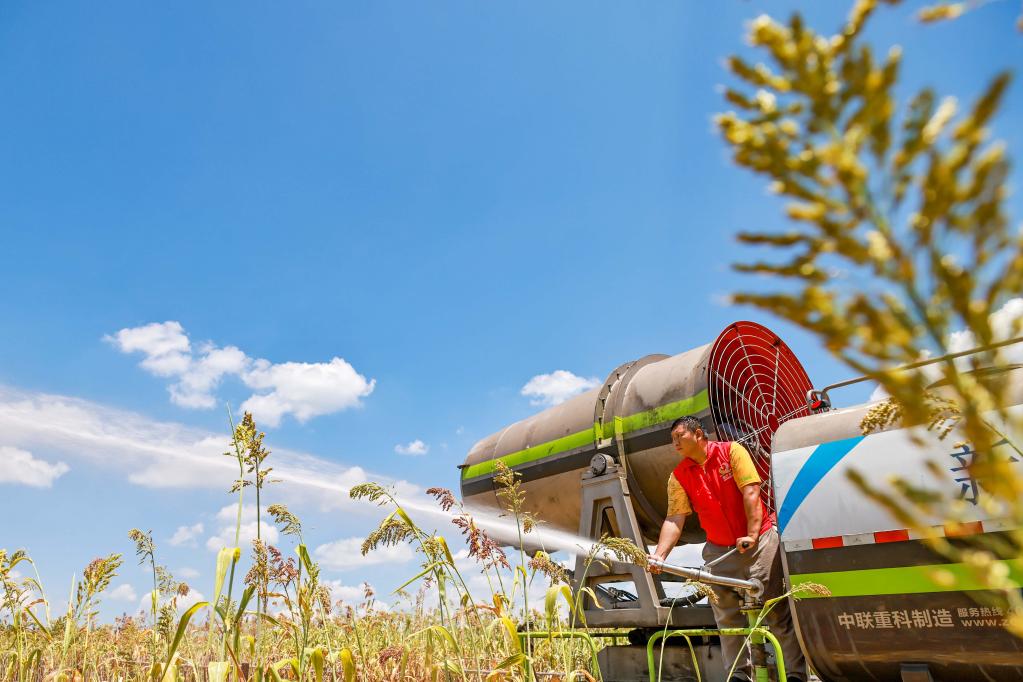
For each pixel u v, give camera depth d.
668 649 6.64
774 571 6.08
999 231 0.49
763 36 0.56
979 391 0.53
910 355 0.51
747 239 0.55
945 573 0.59
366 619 7.07
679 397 7.59
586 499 7.78
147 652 6.38
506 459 9.53
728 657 6.04
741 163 0.55
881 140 0.51
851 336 0.52
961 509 0.57
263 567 4.12
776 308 0.53
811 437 5.35
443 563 4.18
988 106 0.48
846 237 0.51
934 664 4.52
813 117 0.54
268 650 5.71
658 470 7.73
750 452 7.25
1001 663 4.25
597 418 8.32
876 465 4.82
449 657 4.87
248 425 4.21
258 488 4.18
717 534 6.36
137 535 5.64
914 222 0.50
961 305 0.49
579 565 7.41
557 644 5.79
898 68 0.52
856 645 4.82
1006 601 0.55
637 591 6.82
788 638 6.00
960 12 0.50
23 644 6.19
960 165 0.49
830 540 4.98
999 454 0.54
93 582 5.71
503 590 4.82
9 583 5.97
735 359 7.60
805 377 7.98
